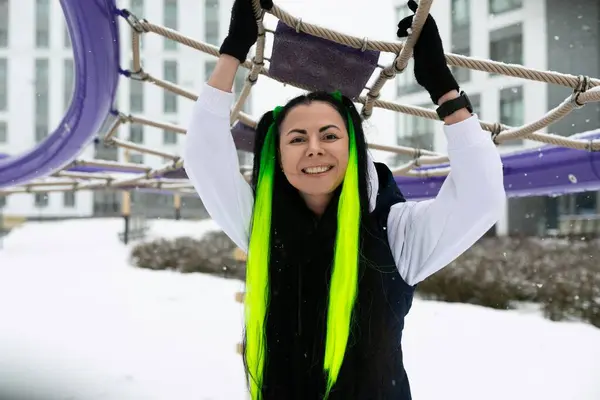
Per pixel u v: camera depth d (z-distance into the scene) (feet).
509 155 15.23
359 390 5.32
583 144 9.93
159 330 22.97
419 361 18.35
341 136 5.39
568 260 37.73
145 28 8.10
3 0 130.00
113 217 125.70
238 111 9.89
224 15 130.31
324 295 5.46
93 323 24.35
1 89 129.59
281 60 6.85
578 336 21.21
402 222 5.56
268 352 5.55
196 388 15.72
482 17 73.10
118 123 12.85
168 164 17.85
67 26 7.31
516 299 28.12
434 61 5.31
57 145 10.27
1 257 55.67
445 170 16.14
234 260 43.88
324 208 5.81
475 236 5.22
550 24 68.18
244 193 5.87
